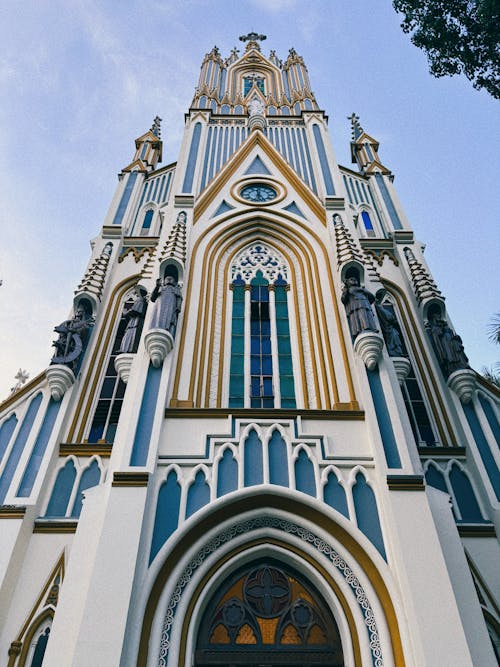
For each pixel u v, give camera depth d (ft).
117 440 35.06
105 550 28.27
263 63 97.81
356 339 39.93
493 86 42.65
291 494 31.65
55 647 26.45
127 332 45.11
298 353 45.78
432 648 25.13
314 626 29.66
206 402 41.63
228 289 51.67
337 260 49.49
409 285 56.34
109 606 26.25
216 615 29.89
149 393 36.83
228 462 33.63
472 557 35.09
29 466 38.68
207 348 45.14
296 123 75.97
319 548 31.19
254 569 31.71
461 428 41.81
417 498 30.83
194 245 52.85
